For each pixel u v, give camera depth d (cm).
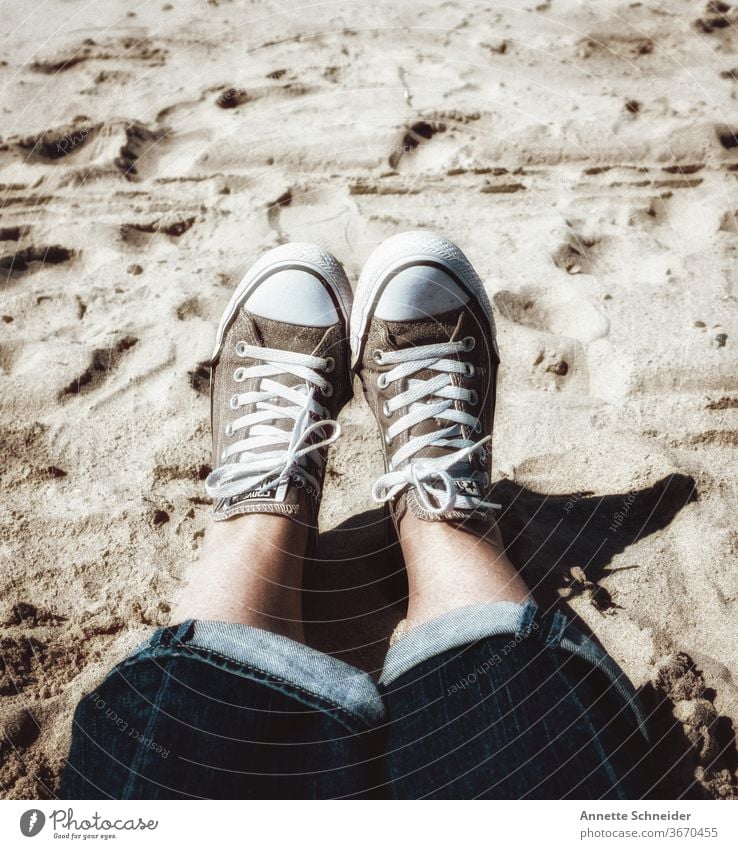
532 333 154
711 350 147
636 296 162
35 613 110
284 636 97
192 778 81
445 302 131
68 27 282
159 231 186
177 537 120
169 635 90
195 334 153
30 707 99
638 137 212
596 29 269
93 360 146
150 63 257
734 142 212
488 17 279
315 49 261
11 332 156
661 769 93
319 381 129
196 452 132
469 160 205
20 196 199
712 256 173
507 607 93
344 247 177
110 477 129
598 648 93
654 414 138
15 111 232
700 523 121
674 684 99
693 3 284
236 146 212
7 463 131
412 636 94
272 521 107
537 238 178
